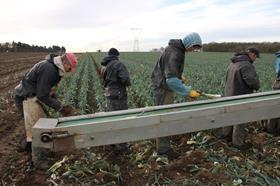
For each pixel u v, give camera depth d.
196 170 5.99
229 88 7.26
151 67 29.00
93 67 30.44
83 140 4.11
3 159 7.15
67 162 6.56
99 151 7.25
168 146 6.68
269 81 15.72
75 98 13.59
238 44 73.31
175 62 6.12
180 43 6.22
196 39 6.15
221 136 7.69
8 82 22.78
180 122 4.33
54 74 5.91
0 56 69.88
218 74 20.61
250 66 7.00
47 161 6.36
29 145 7.20
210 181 5.62
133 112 4.65
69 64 5.93
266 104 4.73
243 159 6.54
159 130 4.27
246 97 5.23
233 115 4.55
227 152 6.92
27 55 76.88
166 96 6.54
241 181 5.45
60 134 4.06
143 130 4.22
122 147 6.99
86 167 6.16
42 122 4.31
